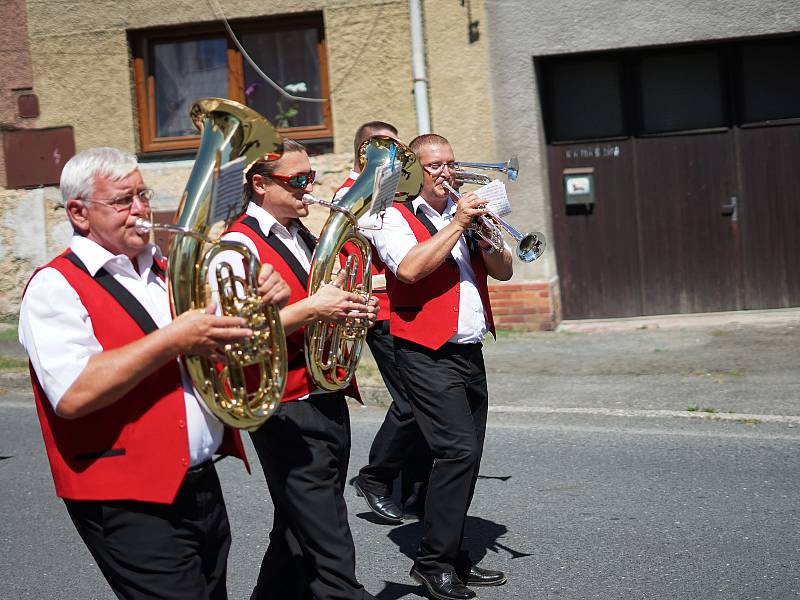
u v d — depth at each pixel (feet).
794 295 32.30
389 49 31.96
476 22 31.37
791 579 13.92
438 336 13.61
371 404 24.82
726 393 23.67
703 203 32.53
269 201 11.56
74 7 33.50
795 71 31.71
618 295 33.12
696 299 32.81
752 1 30.27
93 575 15.26
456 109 31.89
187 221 8.95
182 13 33.01
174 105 34.24
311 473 11.26
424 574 13.84
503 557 15.23
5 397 27.43
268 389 9.67
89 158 9.06
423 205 14.56
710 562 14.62
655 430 21.44
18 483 19.72
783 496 17.15
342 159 32.76
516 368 27.43
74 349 8.75
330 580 11.16
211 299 9.33
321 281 11.10
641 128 32.55
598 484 18.28
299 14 32.78
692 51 32.01
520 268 32.19
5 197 34.53
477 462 13.84
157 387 9.16
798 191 32.01
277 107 33.68
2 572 15.42
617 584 14.06
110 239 9.12
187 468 9.20
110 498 8.93
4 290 34.81
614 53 32.27
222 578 9.96
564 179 32.94
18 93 34.17
